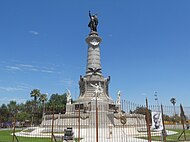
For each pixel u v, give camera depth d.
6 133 47.38
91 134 40.84
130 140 31.64
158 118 25.17
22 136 39.34
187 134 40.72
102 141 31.23
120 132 42.69
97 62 65.94
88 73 65.06
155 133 41.69
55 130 45.56
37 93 118.50
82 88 64.62
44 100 116.50
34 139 33.91
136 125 50.91
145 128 47.47
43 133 42.84
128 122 52.19
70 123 50.34
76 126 48.03
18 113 113.00
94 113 50.00
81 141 31.33
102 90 61.81
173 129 53.16
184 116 33.16
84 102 57.97
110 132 39.03
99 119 49.16
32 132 45.66
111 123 49.44
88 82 63.09
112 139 33.84
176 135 38.84
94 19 70.56
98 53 66.94
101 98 57.50
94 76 63.62
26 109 130.62
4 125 83.88
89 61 66.19
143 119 56.28
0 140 31.92
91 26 70.31
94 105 52.47
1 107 121.62
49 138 35.31
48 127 50.25
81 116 50.72
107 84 66.06
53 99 122.25
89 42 67.38
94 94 58.09
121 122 48.09
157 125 24.98
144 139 32.84
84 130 44.75
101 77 64.44
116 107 59.53
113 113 53.06
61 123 50.88
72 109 59.91
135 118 54.78
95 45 66.94
